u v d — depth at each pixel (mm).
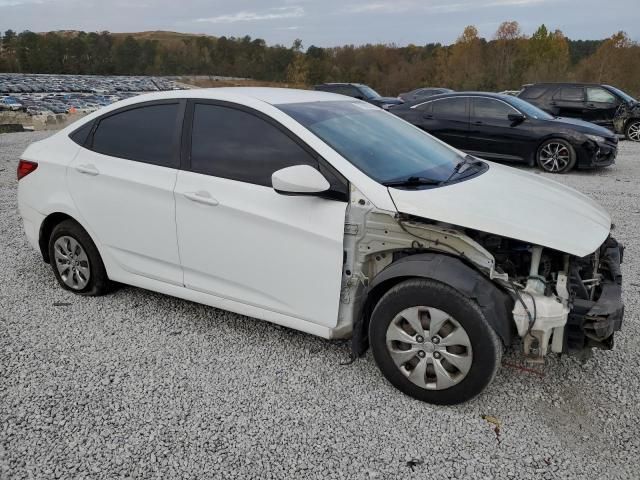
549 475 2484
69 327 3865
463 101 10766
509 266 2998
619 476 2477
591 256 3066
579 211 3248
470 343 2770
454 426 2812
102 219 3992
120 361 3418
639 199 7871
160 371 3307
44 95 75938
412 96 24500
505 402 3012
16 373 3279
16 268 5031
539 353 2785
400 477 2473
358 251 3043
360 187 3006
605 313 2695
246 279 3422
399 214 2910
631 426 2818
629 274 4855
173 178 3607
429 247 2891
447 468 2527
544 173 10102
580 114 14914
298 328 3320
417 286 2852
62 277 4422
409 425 2818
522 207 3076
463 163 3848
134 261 3955
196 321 3957
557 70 44875
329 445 2674
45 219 4359
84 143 4129
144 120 3846
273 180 2918
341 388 3133
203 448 2648
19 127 20719
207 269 3578
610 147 9844
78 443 2678
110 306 4199
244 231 3332
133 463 2547
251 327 3861
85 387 3143
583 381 3207
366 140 3469
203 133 3562
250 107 3428
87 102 60219
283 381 3201
